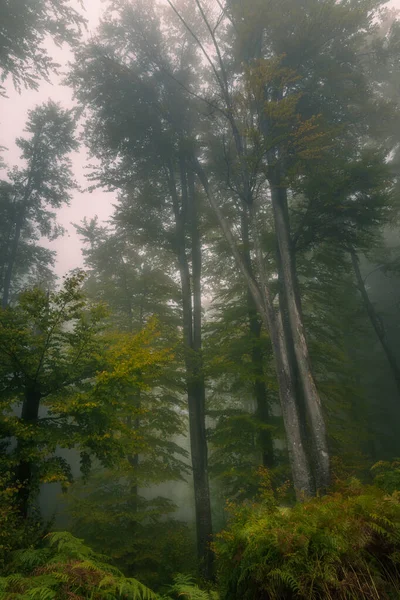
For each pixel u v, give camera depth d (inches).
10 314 319.9
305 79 522.6
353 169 428.5
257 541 124.1
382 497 133.0
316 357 583.5
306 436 411.5
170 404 565.9
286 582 113.3
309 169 469.4
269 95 501.0
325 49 518.0
